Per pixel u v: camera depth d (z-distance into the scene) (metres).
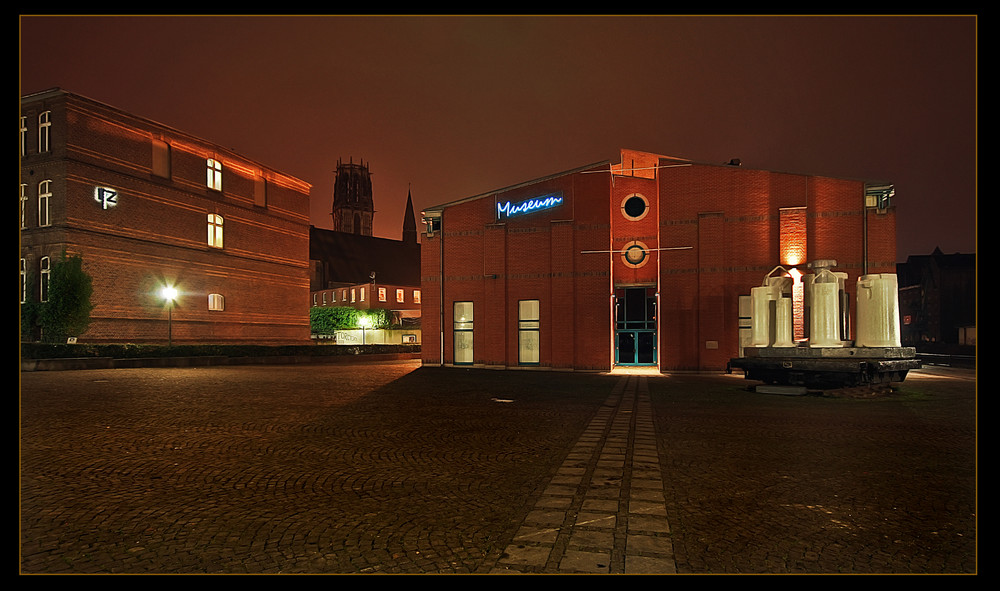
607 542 5.09
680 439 9.84
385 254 107.75
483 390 18.02
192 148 39.56
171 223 37.78
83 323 30.55
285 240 48.12
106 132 33.84
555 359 27.47
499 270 28.89
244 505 6.07
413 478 7.21
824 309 17.98
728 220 26.05
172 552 4.81
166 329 37.09
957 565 4.62
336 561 4.66
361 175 125.56
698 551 4.89
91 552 4.79
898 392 17.19
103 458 8.09
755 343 19.56
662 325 26.41
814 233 25.34
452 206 30.42
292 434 10.07
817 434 10.29
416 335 64.62
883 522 5.62
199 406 13.41
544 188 28.25
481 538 5.18
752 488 6.78
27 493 6.42
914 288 66.25
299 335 49.12
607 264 26.88
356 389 17.98
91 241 32.69
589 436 10.10
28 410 12.41
